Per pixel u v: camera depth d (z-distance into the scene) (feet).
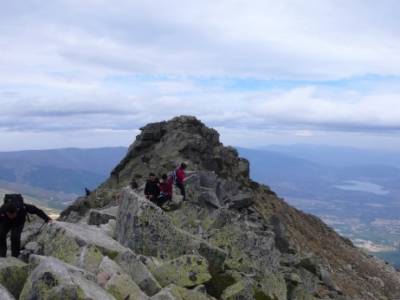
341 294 108.68
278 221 131.64
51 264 40.81
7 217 54.08
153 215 63.46
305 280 97.60
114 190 165.37
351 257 191.72
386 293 163.63
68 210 170.40
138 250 61.52
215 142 214.48
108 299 40.47
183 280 55.01
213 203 114.62
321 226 220.23
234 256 71.67
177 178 112.06
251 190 191.21
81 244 53.31
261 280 69.87
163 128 206.08
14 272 44.57
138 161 191.83
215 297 60.08
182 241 63.00
